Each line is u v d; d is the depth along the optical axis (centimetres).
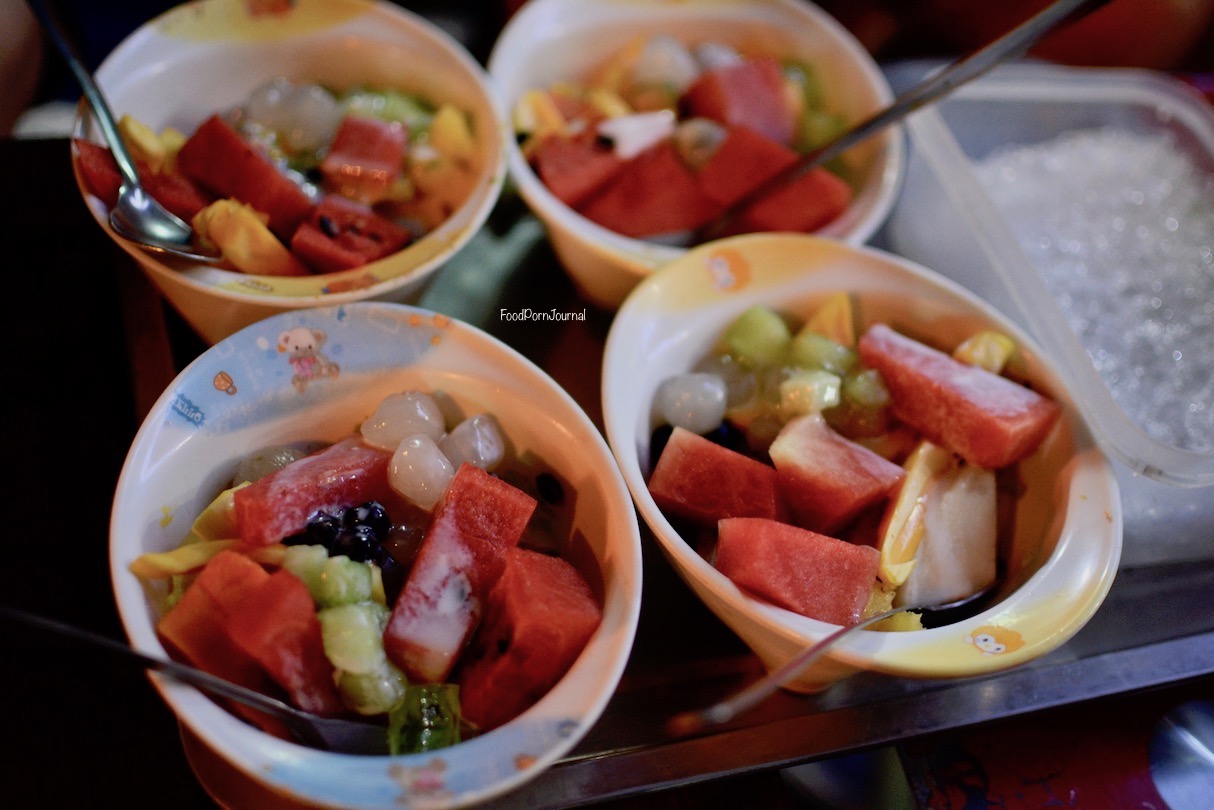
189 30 38
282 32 39
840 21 52
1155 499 35
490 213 39
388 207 38
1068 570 31
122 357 35
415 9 45
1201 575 35
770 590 30
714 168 39
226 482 31
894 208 41
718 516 32
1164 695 34
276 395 31
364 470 31
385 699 28
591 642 29
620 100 43
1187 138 45
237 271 34
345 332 32
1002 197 43
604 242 36
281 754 26
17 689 31
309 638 28
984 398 33
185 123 38
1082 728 34
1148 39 54
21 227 36
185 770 30
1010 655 29
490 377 32
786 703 32
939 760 33
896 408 35
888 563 32
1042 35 32
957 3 52
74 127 34
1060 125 45
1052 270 41
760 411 35
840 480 32
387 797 26
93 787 30
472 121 39
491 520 30
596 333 38
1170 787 33
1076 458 33
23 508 33
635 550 30
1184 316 40
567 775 30
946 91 34
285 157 38
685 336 35
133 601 28
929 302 36
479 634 30
